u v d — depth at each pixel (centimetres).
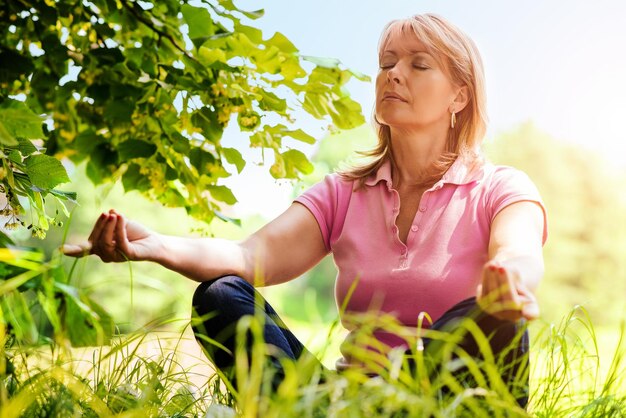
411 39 190
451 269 176
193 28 219
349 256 187
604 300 1486
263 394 132
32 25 225
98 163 247
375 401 124
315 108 235
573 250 1556
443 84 188
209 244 178
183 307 167
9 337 162
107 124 243
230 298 160
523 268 151
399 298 177
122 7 238
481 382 131
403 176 193
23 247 160
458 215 181
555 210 1620
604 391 150
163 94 230
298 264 194
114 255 161
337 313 145
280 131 239
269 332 158
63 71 240
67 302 160
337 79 230
